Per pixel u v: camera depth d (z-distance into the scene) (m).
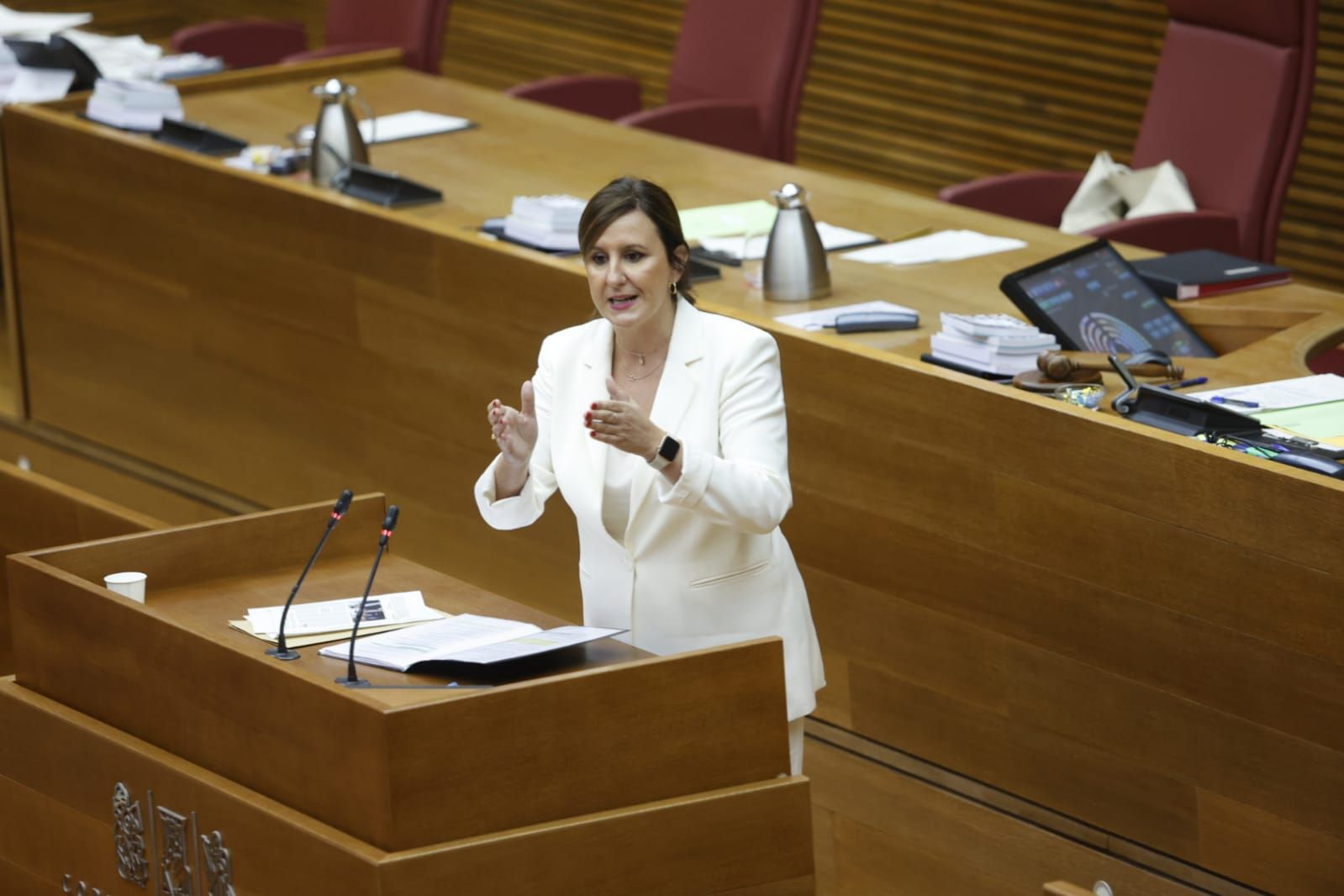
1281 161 21.53
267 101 26.66
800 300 18.36
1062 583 14.89
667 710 11.17
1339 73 26.47
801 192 18.42
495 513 13.02
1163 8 28.27
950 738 16.05
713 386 12.54
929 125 31.86
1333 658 13.31
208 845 11.60
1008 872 15.79
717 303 18.45
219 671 11.52
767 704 11.46
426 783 10.54
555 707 10.84
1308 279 27.39
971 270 19.48
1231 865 14.32
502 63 38.50
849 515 16.30
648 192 12.38
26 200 24.95
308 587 13.59
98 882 12.58
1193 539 13.95
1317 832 13.72
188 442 23.59
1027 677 15.34
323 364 21.45
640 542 12.69
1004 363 16.05
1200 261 18.92
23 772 12.98
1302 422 14.68
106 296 24.16
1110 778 14.95
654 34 35.38
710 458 11.84
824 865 17.31
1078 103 29.66
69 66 27.23
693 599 12.67
